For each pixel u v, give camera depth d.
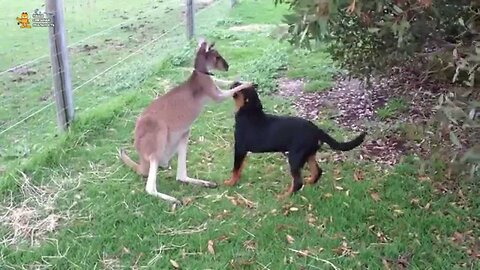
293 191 3.91
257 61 6.91
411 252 3.32
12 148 4.71
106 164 4.46
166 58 7.02
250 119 3.92
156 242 3.45
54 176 4.27
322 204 3.82
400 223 3.58
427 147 4.46
